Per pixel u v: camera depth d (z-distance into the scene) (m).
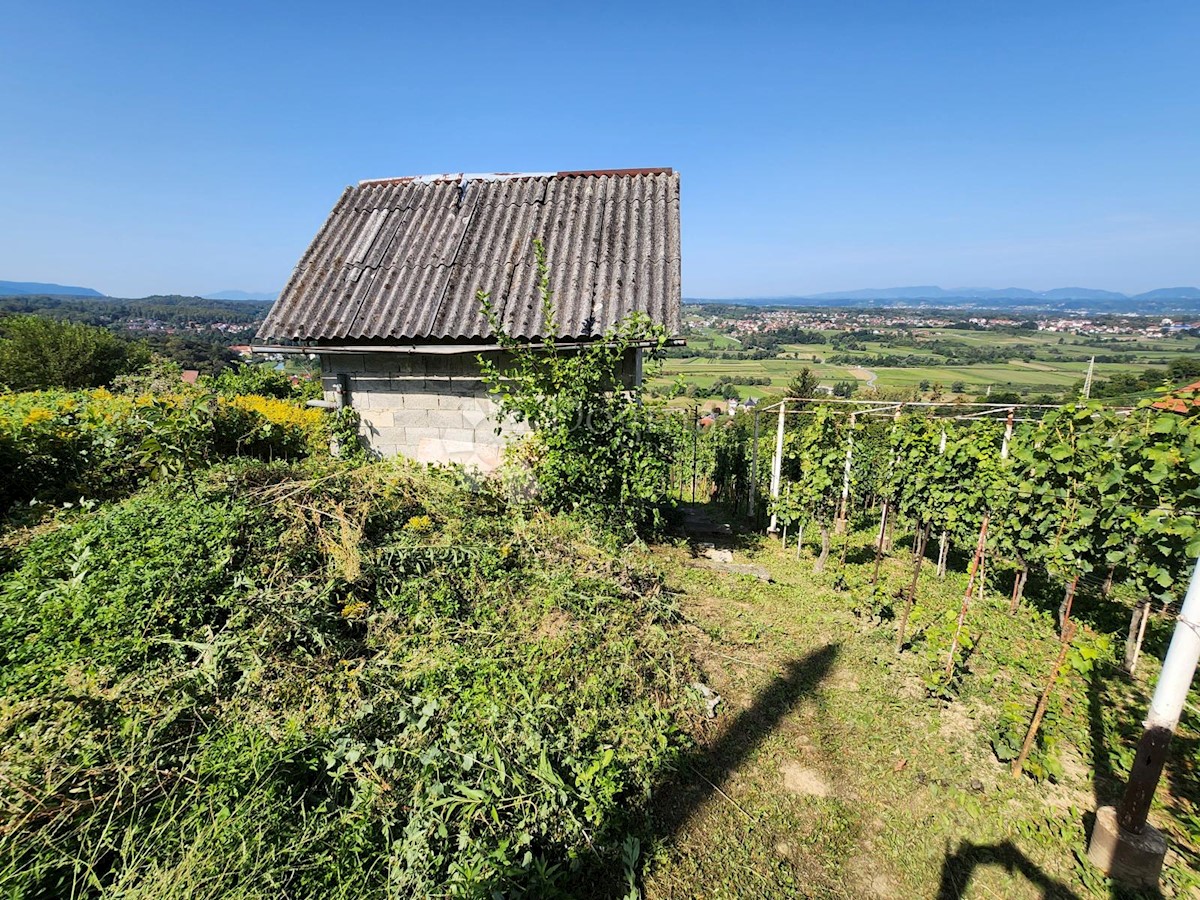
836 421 10.22
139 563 4.39
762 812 3.57
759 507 11.37
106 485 7.67
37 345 25.50
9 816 2.63
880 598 6.22
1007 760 4.04
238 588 4.47
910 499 8.13
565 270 8.22
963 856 3.35
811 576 7.55
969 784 3.85
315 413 10.55
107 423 8.20
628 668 4.35
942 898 3.11
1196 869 3.25
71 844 2.65
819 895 3.09
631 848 3.09
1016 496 6.39
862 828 3.52
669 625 5.38
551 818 3.12
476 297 8.05
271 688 3.70
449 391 8.37
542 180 9.75
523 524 6.38
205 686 3.62
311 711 3.58
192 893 2.42
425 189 9.84
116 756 3.03
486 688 3.87
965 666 5.02
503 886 2.72
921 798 3.74
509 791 3.16
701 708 4.35
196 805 2.81
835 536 9.83
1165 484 5.00
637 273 8.05
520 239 8.74
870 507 12.12
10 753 2.91
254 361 17.50
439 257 8.63
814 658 5.25
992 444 8.39
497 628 4.68
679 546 8.22
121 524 5.02
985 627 6.10
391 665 4.09
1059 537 5.74
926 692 4.75
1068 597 4.41
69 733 3.07
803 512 8.43
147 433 7.91
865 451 10.99
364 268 8.66
